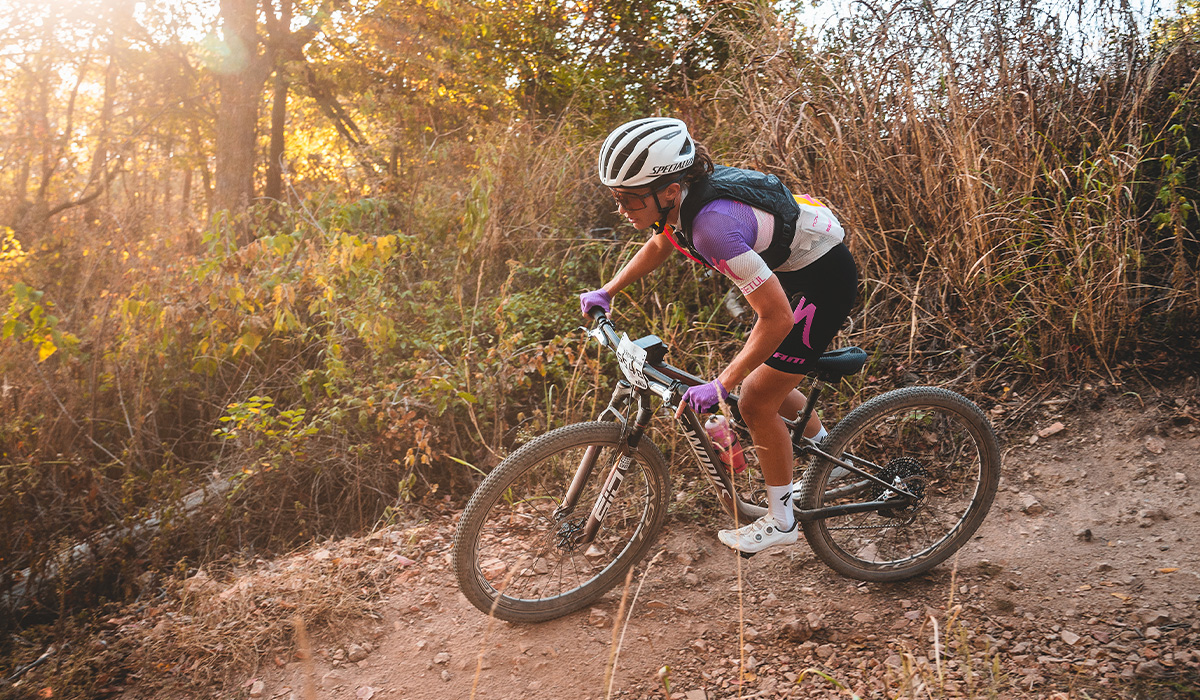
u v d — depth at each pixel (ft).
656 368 7.97
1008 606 8.20
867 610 8.42
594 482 8.67
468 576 7.95
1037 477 10.39
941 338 12.98
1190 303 11.47
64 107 36.19
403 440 12.14
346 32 34.91
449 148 21.31
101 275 16.30
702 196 6.82
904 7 13.83
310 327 13.98
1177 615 7.61
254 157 35.14
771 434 7.93
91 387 12.78
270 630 8.34
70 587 9.68
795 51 15.02
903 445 10.34
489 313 14.35
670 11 24.38
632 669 7.77
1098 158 12.59
